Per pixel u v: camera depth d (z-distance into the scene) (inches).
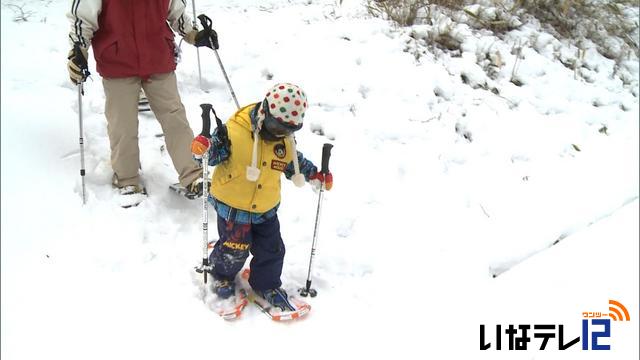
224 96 187.2
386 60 211.2
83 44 124.1
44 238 123.8
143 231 133.9
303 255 140.1
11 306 108.0
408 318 126.7
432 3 250.2
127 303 114.4
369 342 118.3
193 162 143.6
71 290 114.3
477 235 155.4
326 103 190.4
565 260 150.3
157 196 145.5
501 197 171.8
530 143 197.6
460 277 140.9
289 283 131.4
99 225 131.0
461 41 235.0
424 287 136.7
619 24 282.5
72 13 121.0
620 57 265.4
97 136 156.1
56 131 151.4
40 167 139.7
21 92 161.6
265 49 209.8
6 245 119.8
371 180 166.9
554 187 179.6
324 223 150.5
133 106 136.7
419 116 192.7
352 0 257.8
